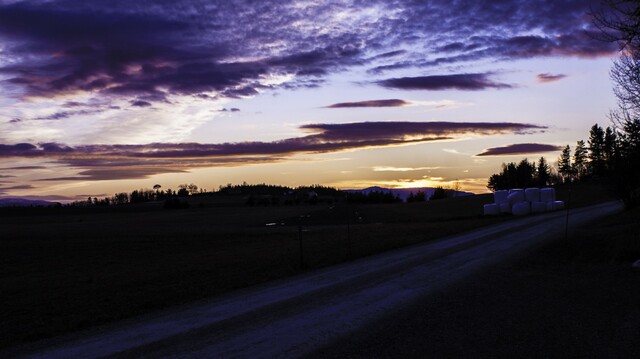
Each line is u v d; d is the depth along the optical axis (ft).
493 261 55.77
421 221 178.50
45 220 337.52
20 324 34.60
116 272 68.23
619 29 41.16
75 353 25.41
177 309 36.45
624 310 30.32
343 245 86.89
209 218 295.69
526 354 22.57
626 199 124.36
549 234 83.97
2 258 103.30
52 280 62.69
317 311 33.04
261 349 24.58
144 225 238.48
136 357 24.07
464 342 24.68
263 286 45.83
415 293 38.19
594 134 361.30
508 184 545.03
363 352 23.52
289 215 289.53
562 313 30.09
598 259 53.36
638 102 56.39
